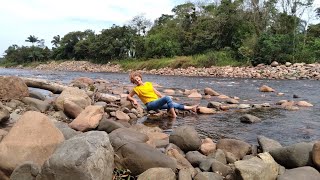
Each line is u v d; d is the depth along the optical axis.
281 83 17.38
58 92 9.73
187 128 4.71
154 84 15.92
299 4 32.34
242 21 36.47
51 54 81.44
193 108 7.73
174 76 26.53
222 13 37.78
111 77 25.55
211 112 7.82
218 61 32.25
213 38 38.38
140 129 5.48
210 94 11.22
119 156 3.48
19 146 3.12
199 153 4.34
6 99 6.67
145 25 59.59
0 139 3.56
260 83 17.52
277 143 4.54
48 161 2.73
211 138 5.45
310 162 3.64
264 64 28.62
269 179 3.32
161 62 36.88
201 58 33.06
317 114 7.64
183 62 33.88
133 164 3.40
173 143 4.64
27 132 3.25
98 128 5.08
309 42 31.77
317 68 23.39
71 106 6.29
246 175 3.14
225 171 3.65
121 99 8.46
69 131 4.09
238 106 8.73
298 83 17.27
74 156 2.69
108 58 57.75
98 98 8.37
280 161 3.81
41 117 3.42
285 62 27.95
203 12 45.50
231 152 4.49
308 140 5.34
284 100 9.70
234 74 25.31
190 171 3.57
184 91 12.58
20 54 87.88
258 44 30.19
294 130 6.04
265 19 35.31
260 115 7.53
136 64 42.06
